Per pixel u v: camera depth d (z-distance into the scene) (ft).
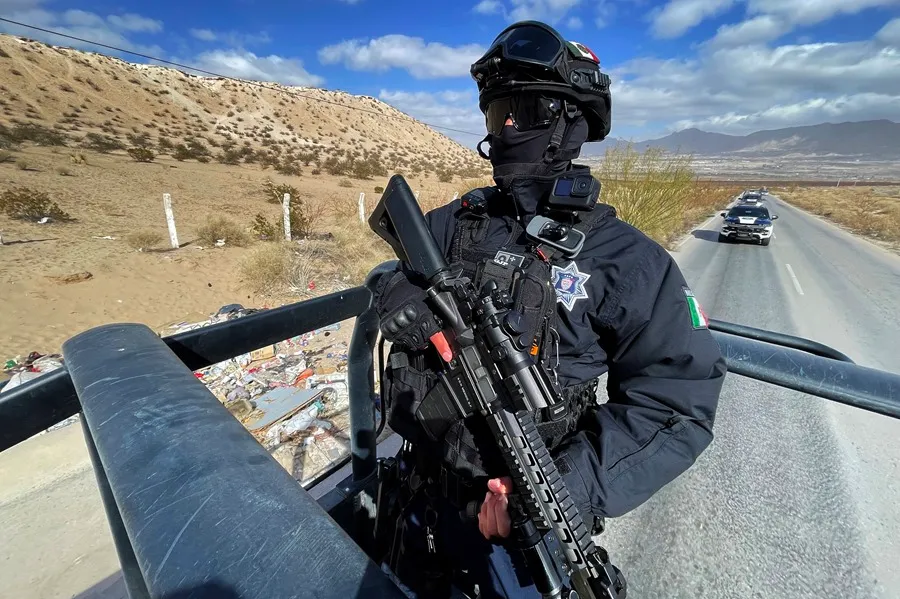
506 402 3.05
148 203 48.49
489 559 3.95
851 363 3.75
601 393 12.87
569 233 3.48
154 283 26.43
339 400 12.93
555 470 2.98
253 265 27.89
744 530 8.74
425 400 3.64
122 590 6.82
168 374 2.02
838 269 39.73
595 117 3.98
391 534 4.81
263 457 1.52
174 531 1.20
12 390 2.13
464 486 3.67
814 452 11.49
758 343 4.04
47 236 32.32
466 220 4.22
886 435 12.34
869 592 7.47
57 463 9.56
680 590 7.43
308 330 3.85
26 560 7.31
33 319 20.99
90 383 1.95
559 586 3.15
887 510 9.43
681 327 3.27
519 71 3.62
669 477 3.19
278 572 1.10
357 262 32.32
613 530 8.66
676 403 3.29
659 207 42.98
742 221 53.31
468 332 3.21
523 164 3.74
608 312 3.36
